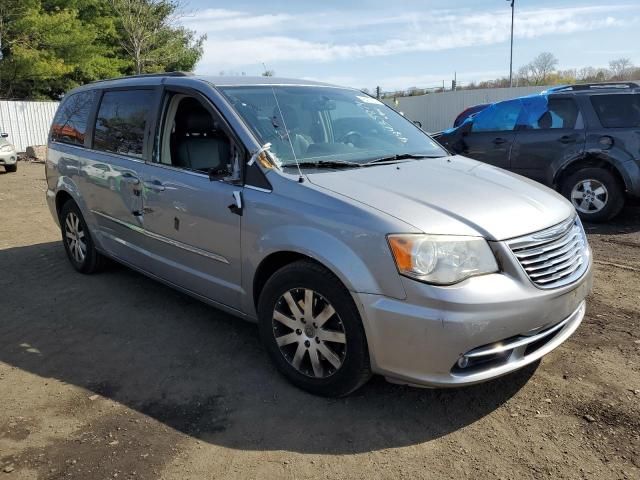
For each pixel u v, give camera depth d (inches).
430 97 1233.4
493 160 337.4
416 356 114.3
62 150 225.3
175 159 167.5
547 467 108.4
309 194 129.7
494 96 1155.9
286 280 131.8
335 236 121.9
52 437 120.6
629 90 296.2
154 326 176.9
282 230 131.2
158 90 175.8
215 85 160.2
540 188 148.6
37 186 504.1
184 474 108.6
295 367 135.0
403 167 150.3
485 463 110.1
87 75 1061.1
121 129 191.2
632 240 267.1
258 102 159.2
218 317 182.7
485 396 132.9
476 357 115.1
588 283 136.0
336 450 115.0
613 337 160.2
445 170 152.0
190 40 1269.7
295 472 108.7
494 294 113.0
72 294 206.2
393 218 117.3
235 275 147.5
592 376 139.3
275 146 145.9
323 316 127.0
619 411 124.6
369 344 119.3
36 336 171.8
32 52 906.1
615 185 296.4
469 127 353.4
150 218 173.3
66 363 154.1
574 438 116.6
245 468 110.0
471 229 117.3
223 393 136.9
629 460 109.4
